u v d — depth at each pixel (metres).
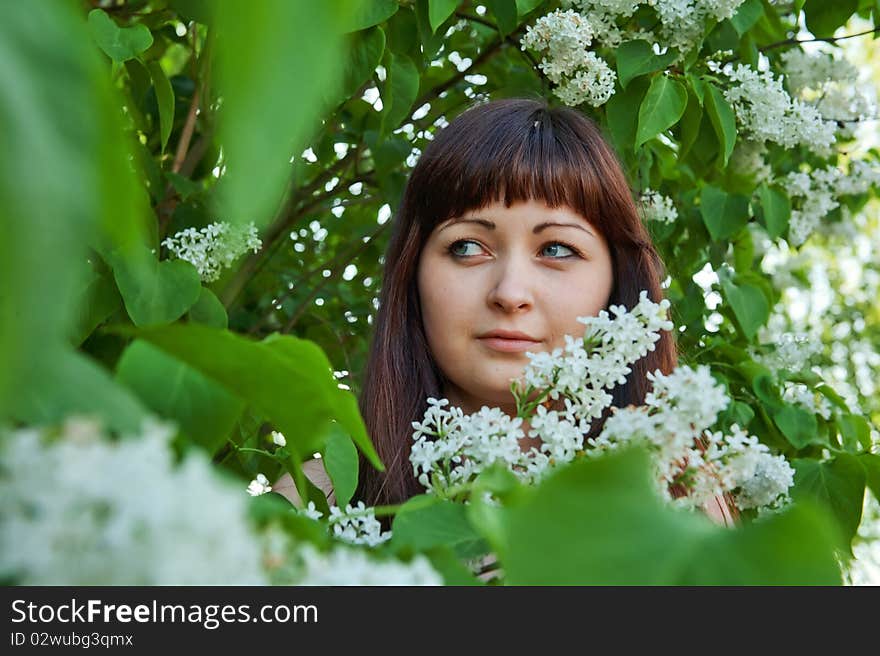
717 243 2.12
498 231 1.36
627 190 1.44
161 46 2.11
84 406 0.39
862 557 2.74
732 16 1.79
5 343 0.19
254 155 0.19
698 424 0.68
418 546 0.65
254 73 0.19
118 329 0.49
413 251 1.53
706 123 1.99
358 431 0.55
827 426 1.96
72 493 0.29
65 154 0.21
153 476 0.30
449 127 1.44
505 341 1.34
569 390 0.86
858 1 1.99
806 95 2.32
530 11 1.83
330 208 2.27
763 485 1.27
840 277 3.90
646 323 0.88
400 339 1.57
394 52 1.77
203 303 1.55
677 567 0.38
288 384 0.52
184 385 0.55
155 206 1.82
